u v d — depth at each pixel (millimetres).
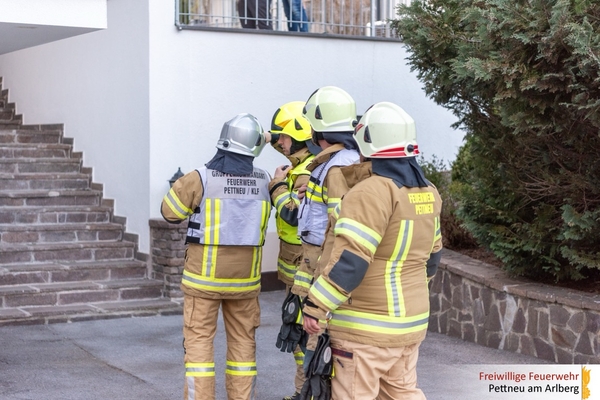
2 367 6449
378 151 3715
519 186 7188
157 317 8484
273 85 9586
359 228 3543
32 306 8391
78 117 10562
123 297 8781
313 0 10203
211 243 4902
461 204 7766
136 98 9195
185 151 9156
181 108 9109
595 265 6492
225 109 9336
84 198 9984
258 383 6105
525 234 7172
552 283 7129
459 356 6879
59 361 6668
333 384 3775
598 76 5734
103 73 9891
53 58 11203
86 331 7781
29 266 8828
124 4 9352
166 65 8992
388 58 10250
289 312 4863
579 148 6641
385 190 3641
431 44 7422
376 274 3682
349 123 4586
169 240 8836
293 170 5227
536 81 6023
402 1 10383
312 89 9812
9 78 12727
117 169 9695
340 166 4438
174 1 9008
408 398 3857
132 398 5691
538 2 5898
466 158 9211
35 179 10008
